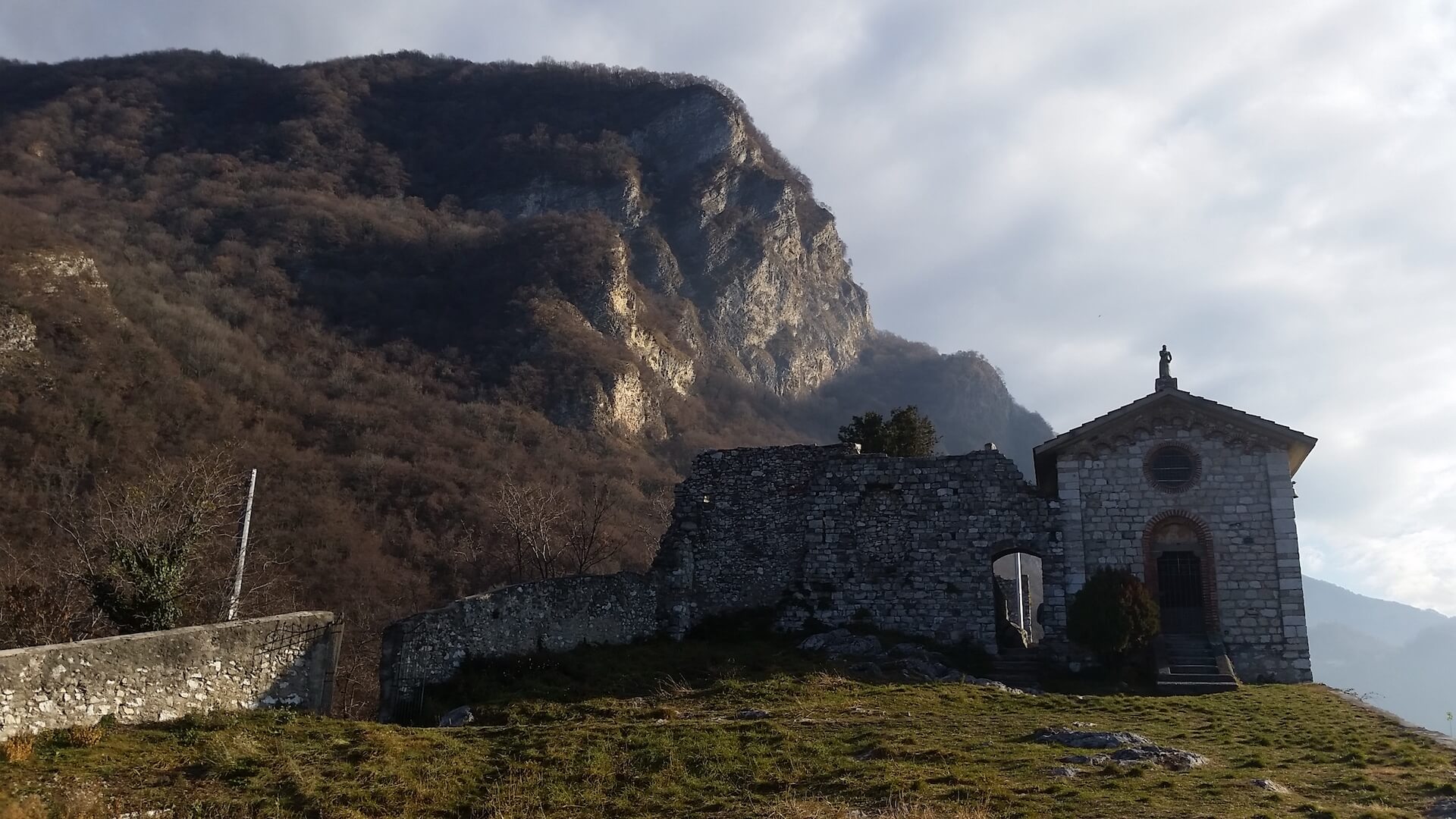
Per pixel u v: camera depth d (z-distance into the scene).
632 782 16.31
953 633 31.28
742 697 23.34
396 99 168.50
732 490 34.03
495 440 88.81
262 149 144.38
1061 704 22.50
